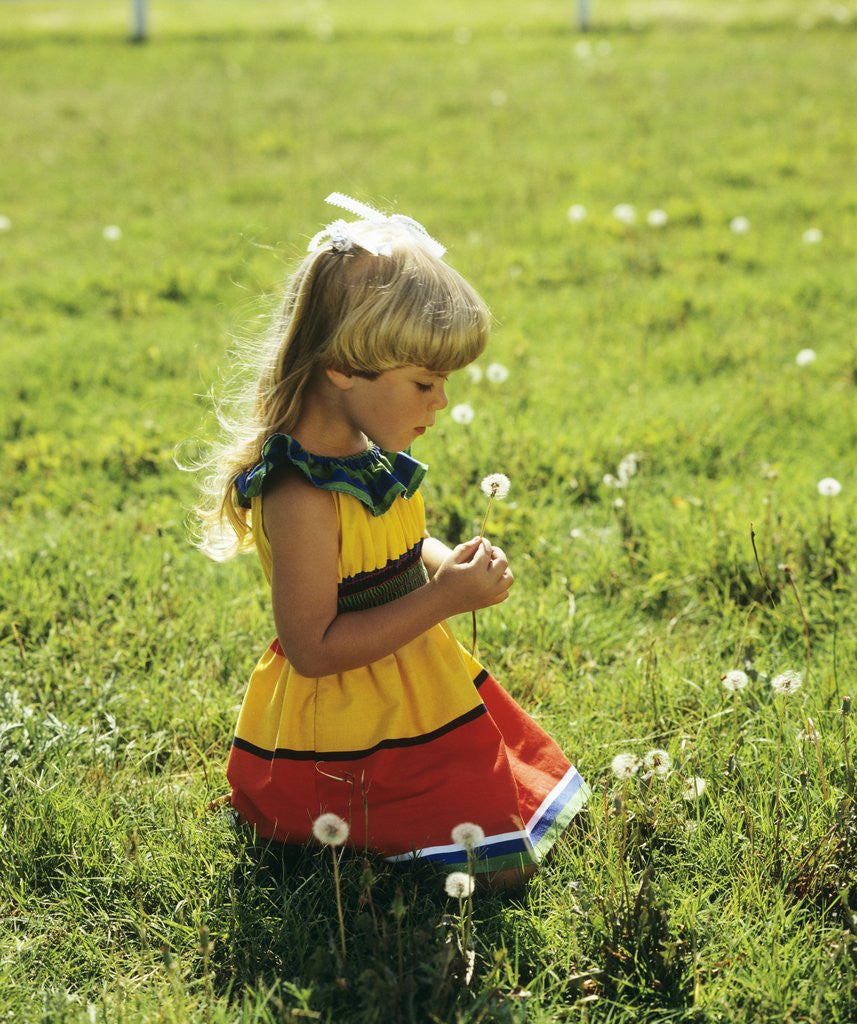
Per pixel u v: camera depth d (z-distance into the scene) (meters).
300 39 16.30
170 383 5.30
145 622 3.27
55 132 11.34
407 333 1.93
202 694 3.01
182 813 2.52
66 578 3.52
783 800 2.38
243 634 3.26
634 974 2.06
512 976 2.04
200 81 13.59
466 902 2.22
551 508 3.90
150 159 10.30
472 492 3.97
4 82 13.71
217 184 9.39
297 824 2.31
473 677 2.46
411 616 2.11
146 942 2.18
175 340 5.89
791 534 3.56
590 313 6.05
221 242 7.66
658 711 2.83
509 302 6.24
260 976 2.07
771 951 2.08
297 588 2.06
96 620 3.28
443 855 2.25
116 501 4.21
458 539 3.76
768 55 13.76
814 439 4.48
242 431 2.23
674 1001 2.03
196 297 6.70
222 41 16.17
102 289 6.82
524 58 14.30
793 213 7.87
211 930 2.21
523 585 3.49
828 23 15.62
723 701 2.82
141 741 2.82
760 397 4.81
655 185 8.72
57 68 14.48
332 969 2.03
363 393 2.04
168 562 3.59
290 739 2.26
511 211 8.20
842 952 2.02
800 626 3.24
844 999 1.98
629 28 16.28
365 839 2.29
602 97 12.01
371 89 12.89
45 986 2.12
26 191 9.37
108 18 18.58
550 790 2.38
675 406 4.75
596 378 5.16
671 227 7.75
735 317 5.93
